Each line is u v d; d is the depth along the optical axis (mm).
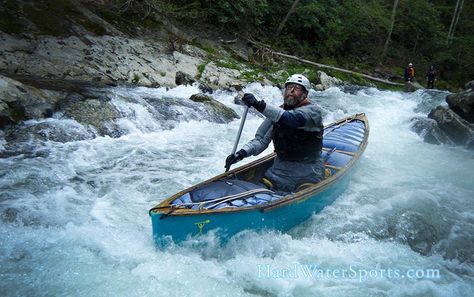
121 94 7766
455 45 23141
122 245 3674
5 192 4543
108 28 10680
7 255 3463
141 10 12219
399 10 22031
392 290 3283
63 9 10391
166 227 3340
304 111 3920
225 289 3170
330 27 17766
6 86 6367
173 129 7434
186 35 12781
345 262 3656
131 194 4828
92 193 4793
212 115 8266
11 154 5500
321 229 4227
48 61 8555
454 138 8062
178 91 9195
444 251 4090
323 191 4340
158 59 10430
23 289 3066
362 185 5555
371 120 9797
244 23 14914
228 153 6512
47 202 4434
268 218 3807
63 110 6703
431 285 3385
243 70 12219
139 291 3078
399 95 14133
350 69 17875
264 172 4809
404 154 7320
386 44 20156
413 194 5305
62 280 3180
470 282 3543
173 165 5828
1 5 9328
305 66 15617
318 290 3236
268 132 4406
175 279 3219
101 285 3131
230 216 3549
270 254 3705
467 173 6414
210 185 4000
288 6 16828
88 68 8859
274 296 3154
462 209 5004
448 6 26469
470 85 8750
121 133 6816
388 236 4254
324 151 5488
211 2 13969
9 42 8531
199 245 3498
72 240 3723
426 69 21438
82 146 6117
